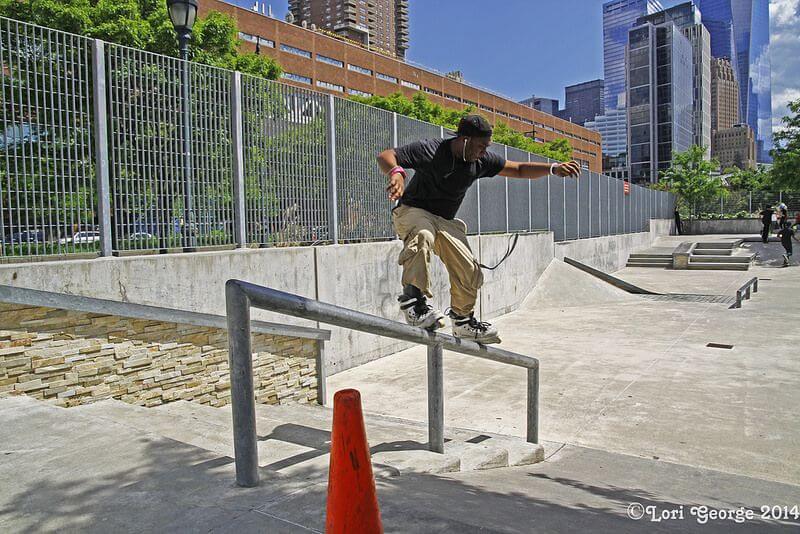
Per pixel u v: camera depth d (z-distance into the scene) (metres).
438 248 3.66
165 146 6.34
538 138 89.94
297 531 2.04
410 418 6.38
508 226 15.02
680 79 120.62
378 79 61.06
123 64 5.92
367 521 1.93
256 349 6.07
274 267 7.43
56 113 5.37
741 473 4.81
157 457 2.87
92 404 4.73
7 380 4.43
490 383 7.80
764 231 31.14
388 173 3.24
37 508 2.29
